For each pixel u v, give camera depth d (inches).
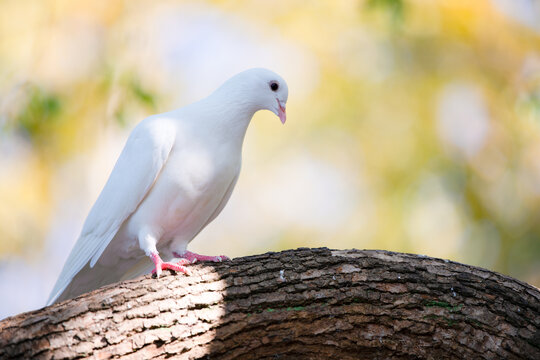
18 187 479.8
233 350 223.8
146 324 217.8
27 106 431.5
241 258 242.4
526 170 525.7
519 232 510.9
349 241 495.8
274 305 228.1
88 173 495.2
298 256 240.8
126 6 504.1
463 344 224.7
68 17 494.0
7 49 482.6
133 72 438.0
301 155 516.1
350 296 229.9
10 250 479.2
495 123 534.0
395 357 227.9
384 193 502.6
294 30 539.2
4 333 207.6
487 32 552.4
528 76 534.3
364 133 516.1
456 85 542.3
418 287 231.0
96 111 480.4
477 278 233.9
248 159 517.7
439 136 518.3
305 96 522.9
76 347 209.5
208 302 225.9
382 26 529.3
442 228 499.2
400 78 532.4
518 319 224.5
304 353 228.2
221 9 553.0
